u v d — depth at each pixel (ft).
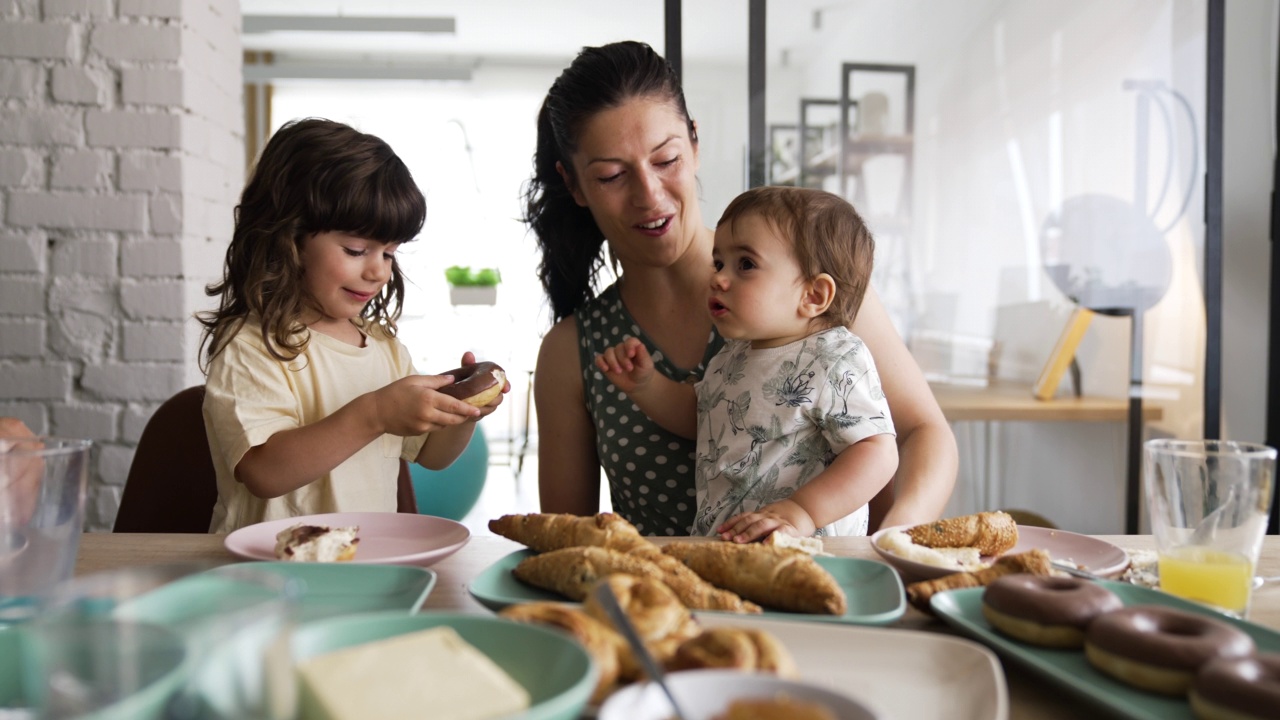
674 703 1.32
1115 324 8.42
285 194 4.44
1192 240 8.33
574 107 4.38
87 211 7.12
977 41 8.15
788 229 4.30
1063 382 8.48
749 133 8.04
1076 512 8.55
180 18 7.09
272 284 4.42
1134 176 8.30
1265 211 8.36
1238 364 8.42
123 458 7.22
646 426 4.77
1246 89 8.26
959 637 2.17
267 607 1.15
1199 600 2.32
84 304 7.16
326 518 3.26
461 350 22.25
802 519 3.53
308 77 18.57
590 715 1.54
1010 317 8.44
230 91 8.29
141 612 1.17
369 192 4.44
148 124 7.11
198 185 7.43
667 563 2.26
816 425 4.21
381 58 23.50
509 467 18.37
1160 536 2.49
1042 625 1.93
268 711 1.13
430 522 3.23
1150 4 8.16
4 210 7.09
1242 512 2.37
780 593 2.24
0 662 1.68
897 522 3.79
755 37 7.94
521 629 1.62
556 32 21.70
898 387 4.64
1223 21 8.09
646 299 4.91
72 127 7.09
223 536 3.26
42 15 7.03
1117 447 8.52
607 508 12.54
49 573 2.16
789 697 1.34
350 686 1.36
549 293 5.43
